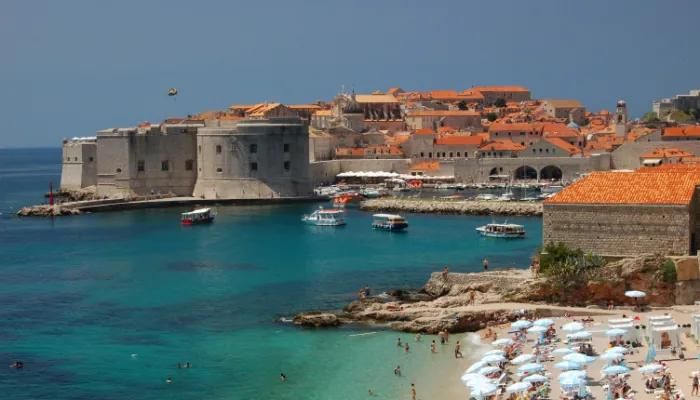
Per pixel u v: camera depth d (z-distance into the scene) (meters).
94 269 153.88
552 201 114.00
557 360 89.75
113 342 104.88
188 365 95.31
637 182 113.94
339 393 86.00
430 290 123.31
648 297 106.94
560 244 113.94
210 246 181.50
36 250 178.88
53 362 96.94
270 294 130.12
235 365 95.31
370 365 94.25
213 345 103.00
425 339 103.25
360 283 137.88
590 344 92.25
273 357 97.88
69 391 87.56
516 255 166.38
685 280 106.62
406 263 157.38
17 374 92.81
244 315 117.19
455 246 180.62
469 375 83.00
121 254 171.50
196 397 85.62
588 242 112.62
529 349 94.88
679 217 107.94
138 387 88.62
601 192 113.62
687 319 99.75
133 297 129.38
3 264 160.75
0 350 101.69
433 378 89.44
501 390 81.62
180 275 146.62
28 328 111.62
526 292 111.62
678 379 80.56
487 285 118.44
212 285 137.38
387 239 192.75
